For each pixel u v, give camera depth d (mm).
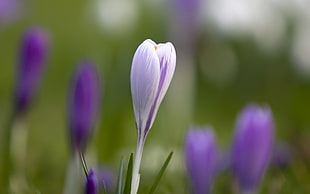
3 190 684
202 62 1128
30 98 679
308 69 1137
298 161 814
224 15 1048
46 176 746
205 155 591
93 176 499
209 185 594
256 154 580
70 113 608
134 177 502
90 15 1475
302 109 1158
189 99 908
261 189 719
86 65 605
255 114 580
